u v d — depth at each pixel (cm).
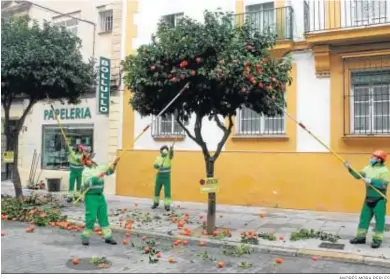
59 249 774
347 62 1148
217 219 1058
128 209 1212
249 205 1257
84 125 1597
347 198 1139
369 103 1134
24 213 1090
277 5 1245
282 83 873
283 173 1218
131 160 1464
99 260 687
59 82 1195
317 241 824
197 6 1379
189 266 674
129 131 1480
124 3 1524
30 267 654
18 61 1123
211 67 805
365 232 800
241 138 1278
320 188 1171
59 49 1188
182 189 1361
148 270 648
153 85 844
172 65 834
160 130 1427
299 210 1185
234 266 679
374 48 1112
